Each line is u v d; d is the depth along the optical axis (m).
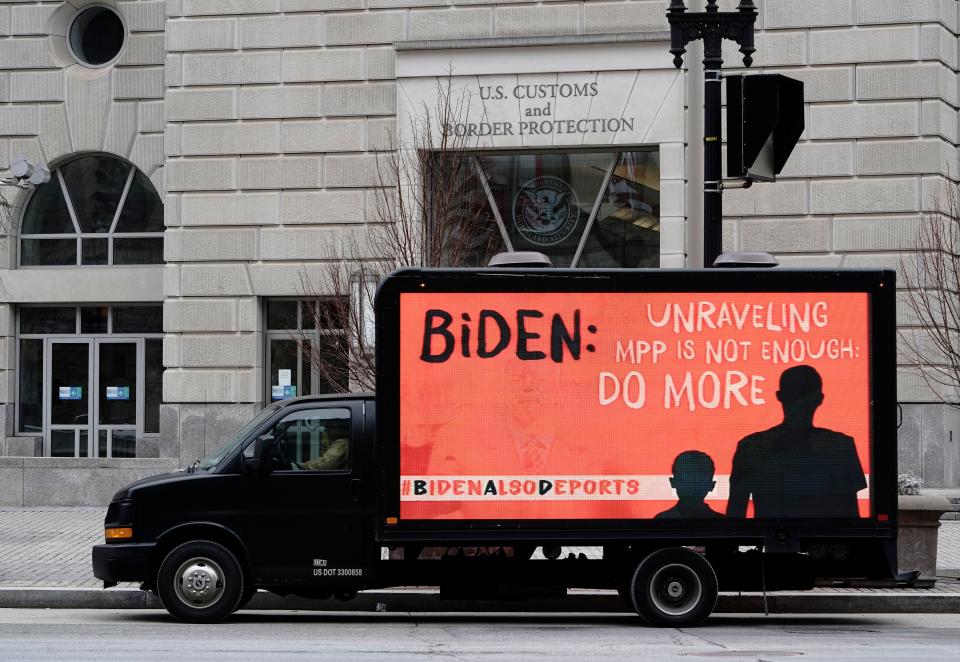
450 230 16.23
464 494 10.64
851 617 12.04
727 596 12.38
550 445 10.68
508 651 9.50
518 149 19.62
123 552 10.94
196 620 10.97
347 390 15.82
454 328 10.70
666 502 10.67
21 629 10.75
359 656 9.21
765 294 10.77
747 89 11.98
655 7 19.30
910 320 18.56
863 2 18.97
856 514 10.69
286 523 10.97
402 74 19.72
